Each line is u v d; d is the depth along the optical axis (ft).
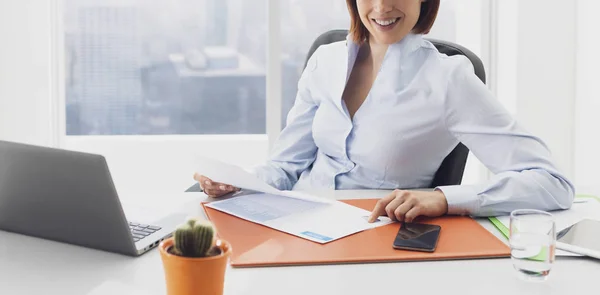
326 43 6.48
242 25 10.66
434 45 6.05
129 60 10.54
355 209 4.61
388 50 5.56
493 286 3.34
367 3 5.35
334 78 5.88
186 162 10.30
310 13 10.28
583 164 9.25
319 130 5.89
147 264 3.65
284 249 3.81
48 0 9.42
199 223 2.96
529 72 9.42
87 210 3.73
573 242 3.88
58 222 3.91
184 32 10.57
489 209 4.52
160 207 4.76
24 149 3.80
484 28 9.68
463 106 5.24
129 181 10.29
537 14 9.32
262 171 5.95
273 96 9.90
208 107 10.85
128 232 3.69
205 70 10.75
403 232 4.05
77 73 10.46
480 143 5.16
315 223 4.28
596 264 3.64
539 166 4.83
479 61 5.84
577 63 9.30
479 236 4.06
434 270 3.55
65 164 3.66
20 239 4.05
